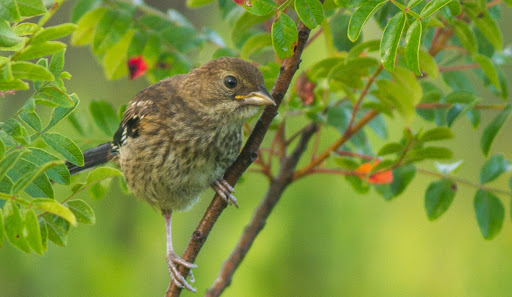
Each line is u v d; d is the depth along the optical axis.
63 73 5.88
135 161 8.65
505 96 9.16
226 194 7.84
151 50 9.12
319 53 13.42
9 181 5.71
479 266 14.91
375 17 8.28
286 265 13.48
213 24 14.27
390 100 8.09
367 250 13.88
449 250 15.34
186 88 8.55
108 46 8.82
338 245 13.60
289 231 13.55
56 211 5.35
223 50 9.52
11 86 5.11
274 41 6.11
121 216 13.03
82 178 9.02
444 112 9.26
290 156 9.37
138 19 9.21
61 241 6.41
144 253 13.05
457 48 8.89
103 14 8.84
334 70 7.64
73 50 13.84
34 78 5.12
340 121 9.30
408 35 5.69
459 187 15.57
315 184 13.64
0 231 5.36
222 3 8.94
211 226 7.82
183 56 9.50
